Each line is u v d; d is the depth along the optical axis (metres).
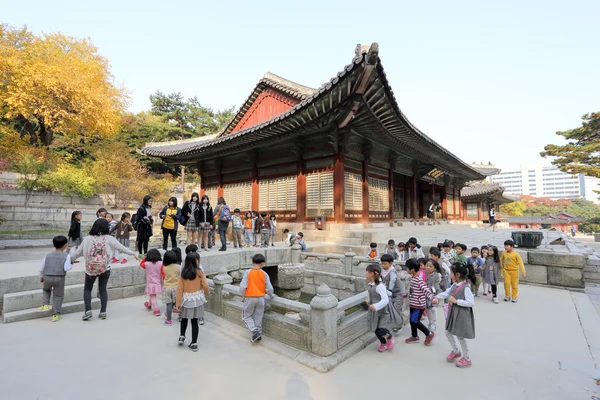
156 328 6.07
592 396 3.91
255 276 5.45
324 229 15.91
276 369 4.50
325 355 4.73
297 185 17.48
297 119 14.02
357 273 10.91
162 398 3.66
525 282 11.08
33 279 7.21
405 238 16.38
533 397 3.86
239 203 21.27
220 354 4.97
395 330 6.19
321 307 4.81
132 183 30.69
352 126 14.92
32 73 22.86
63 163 26.36
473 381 4.25
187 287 5.14
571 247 14.99
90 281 6.41
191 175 46.75
